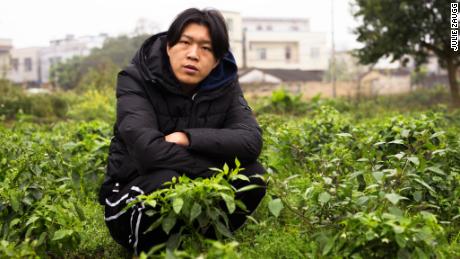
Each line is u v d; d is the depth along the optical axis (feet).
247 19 186.70
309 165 14.60
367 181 13.57
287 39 164.35
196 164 10.02
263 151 17.37
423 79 105.60
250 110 11.42
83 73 135.44
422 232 8.34
